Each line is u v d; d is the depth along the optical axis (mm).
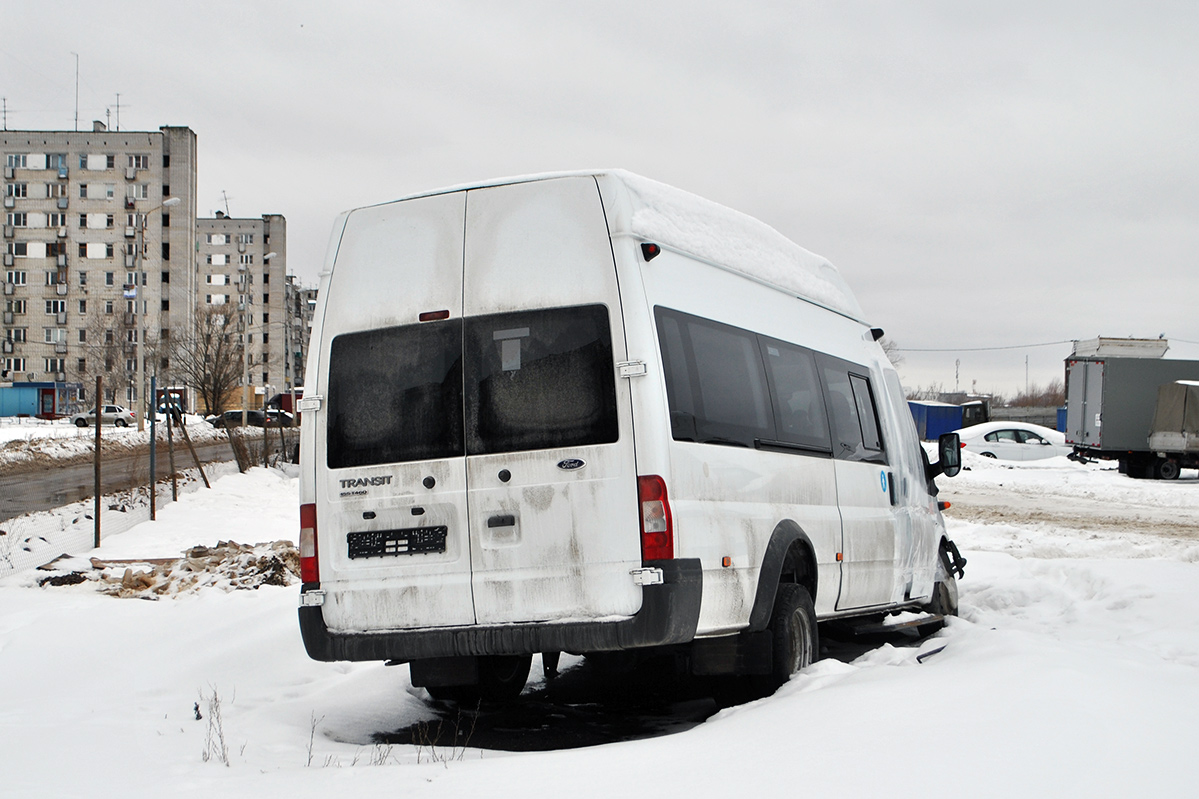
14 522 16859
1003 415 75250
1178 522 19688
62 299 103875
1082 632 8430
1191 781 3723
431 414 5809
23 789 4520
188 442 23281
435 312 5898
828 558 7230
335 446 5980
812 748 4359
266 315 134125
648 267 5746
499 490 5602
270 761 5289
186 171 105000
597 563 5414
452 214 5992
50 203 103875
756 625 6145
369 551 5844
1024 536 16750
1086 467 35438
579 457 5488
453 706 7043
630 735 6297
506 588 5555
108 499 20516
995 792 3645
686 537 5469
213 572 12047
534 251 5770
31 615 9492
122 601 10125
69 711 6395
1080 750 4027
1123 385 33156
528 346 5684
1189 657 7012
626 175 5871
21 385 95938
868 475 8180
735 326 6535
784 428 6887
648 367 5469
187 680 7434
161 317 103625
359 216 6211
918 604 9188
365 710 6746
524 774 4410
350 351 6047
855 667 6457
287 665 7902
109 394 90312
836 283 8836
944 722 4508
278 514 19656
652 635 5309
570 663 8703
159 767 4965
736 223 7105
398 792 4254
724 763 4293
